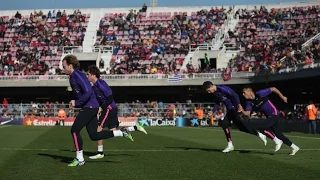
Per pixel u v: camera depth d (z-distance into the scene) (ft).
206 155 37.76
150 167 30.01
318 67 101.19
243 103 130.52
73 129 30.66
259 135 40.32
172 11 170.81
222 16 166.20
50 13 170.81
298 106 101.45
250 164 31.73
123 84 136.36
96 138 32.24
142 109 124.57
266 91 39.11
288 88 125.70
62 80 137.39
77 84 30.32
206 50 148.36
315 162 33.04
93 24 168.04
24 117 122.31
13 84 136.67
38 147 45.80
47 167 29.86
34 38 160.86
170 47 154.10
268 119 39.06
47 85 137.28
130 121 123.24
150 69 143.95
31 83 136.98
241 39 153.28
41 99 145.79
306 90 125.39
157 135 69.56
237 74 129.08
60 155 37.47
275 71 116.37
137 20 168.04
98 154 35.70
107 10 173.37
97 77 36.37
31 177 25.70
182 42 157.17
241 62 140.36
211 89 41.04
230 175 26.68
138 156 36.94
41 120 121.90
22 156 36.47
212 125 120.06
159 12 170.71
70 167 29.89
